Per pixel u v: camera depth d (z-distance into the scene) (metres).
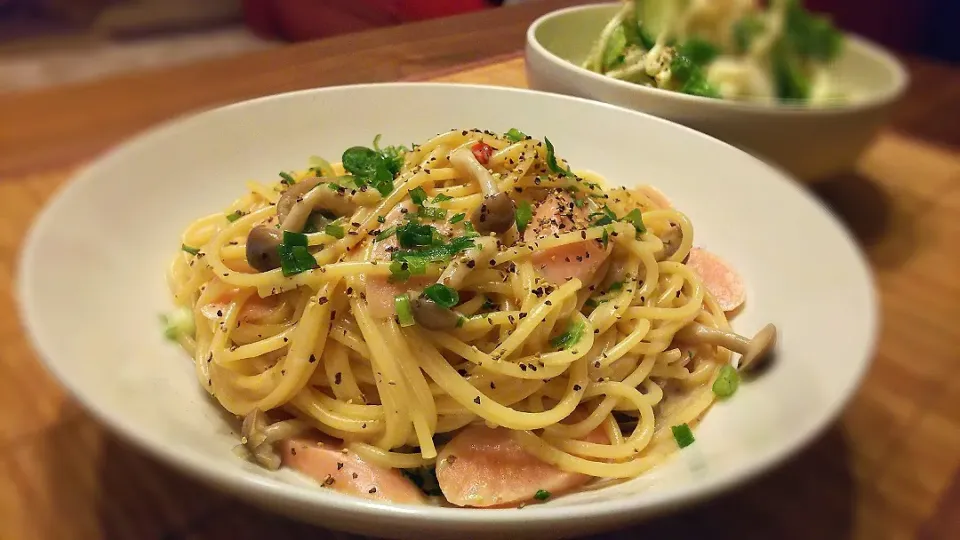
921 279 0.21
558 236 0.21
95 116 0.23
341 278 0.20
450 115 0.28
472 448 0.19
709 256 0.24
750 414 0.18
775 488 0.17
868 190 0.25
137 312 0.20
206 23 0.27
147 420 0.16
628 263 0.23
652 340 0.21
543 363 0.19
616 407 0.21
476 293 0.20
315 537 0.16
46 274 0.18
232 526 0.16
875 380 0.19
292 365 0.19
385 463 0.19
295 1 0.31
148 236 0.22
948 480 0.17
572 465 0.19
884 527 0.17
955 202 0.24
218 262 0.20
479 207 0.20
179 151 0.23
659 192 0.25
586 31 0.39
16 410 0.18
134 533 0.16
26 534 0.16
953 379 0.19
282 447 0.19
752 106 0.26
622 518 0.14
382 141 0.27
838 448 0.18
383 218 0.21
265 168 0.25
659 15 0.35
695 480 0.15
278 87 0.26
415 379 0.19
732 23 0.32
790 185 0.23
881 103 0.25
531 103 0.28
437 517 0.14
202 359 0.20
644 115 0.27
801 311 0.20
